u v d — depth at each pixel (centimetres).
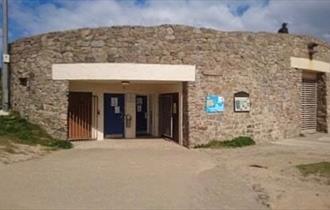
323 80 2548
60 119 1916
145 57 1884
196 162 1491
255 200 978
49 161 1464
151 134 2320
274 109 2175
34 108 1980
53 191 1002
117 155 1631
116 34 1881
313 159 1540
